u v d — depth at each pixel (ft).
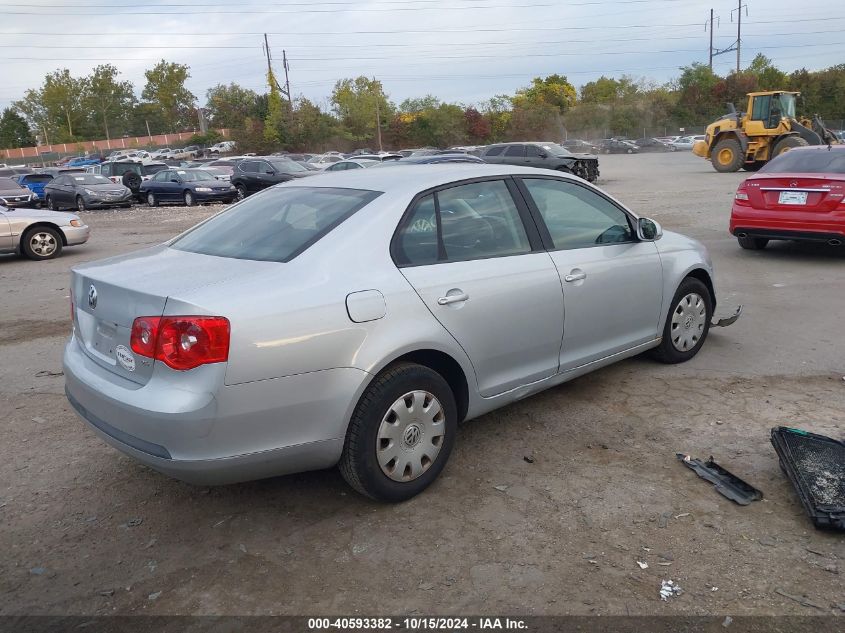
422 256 12.21
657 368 17.95
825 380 16.84
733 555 10.26
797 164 31.22
